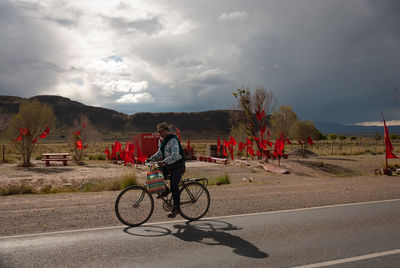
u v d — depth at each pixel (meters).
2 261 3.78
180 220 5.92
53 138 158.88
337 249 4.29
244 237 4.82
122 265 3.69
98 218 5.99
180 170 5.62
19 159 27.86
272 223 5.66
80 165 22.92
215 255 4.04
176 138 5.61
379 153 35.84
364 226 5.47
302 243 4.54
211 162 25.84
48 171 18.17
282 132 31.44
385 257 4.00
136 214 5.61
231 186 11.26
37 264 3.69
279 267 3.65
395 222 5.76
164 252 4.14
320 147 47.66
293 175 17.67
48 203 7.55
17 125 21.00
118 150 25.28
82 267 3.62
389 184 11.39
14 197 8.68
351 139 96.25
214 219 5.99
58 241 4.57
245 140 29.33
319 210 6.77
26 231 5.09
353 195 8.77
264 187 10.80
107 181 13.48
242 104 26.67
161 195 5.70
